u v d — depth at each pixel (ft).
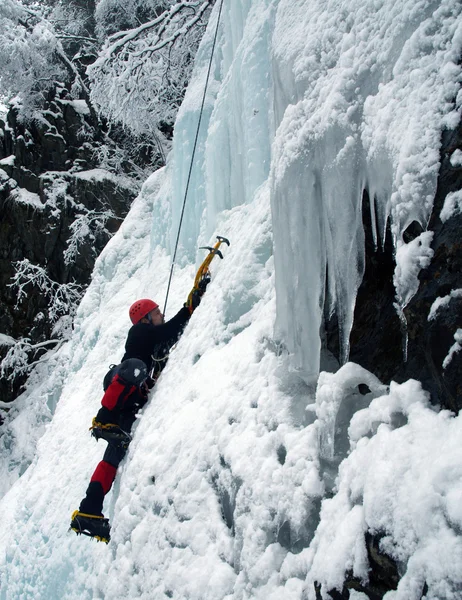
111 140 38.99
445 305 4.79
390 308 6.01
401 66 5.49
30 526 13.93
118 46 25.94
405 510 4.04
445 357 4.69
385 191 5.57
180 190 15.79
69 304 36.78
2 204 39.63
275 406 6.97
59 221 37.58
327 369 6.89
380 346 5.98
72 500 12.87
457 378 4.50
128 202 37.70
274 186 7.09
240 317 9.43
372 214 5.73
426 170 4.99
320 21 6.97
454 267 4.78
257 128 11.25
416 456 4.27
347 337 6.04
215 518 7.07
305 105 6.79
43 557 12.45
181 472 7.93
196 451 7.91
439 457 4.06
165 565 7.40
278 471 6.25
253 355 8.13
